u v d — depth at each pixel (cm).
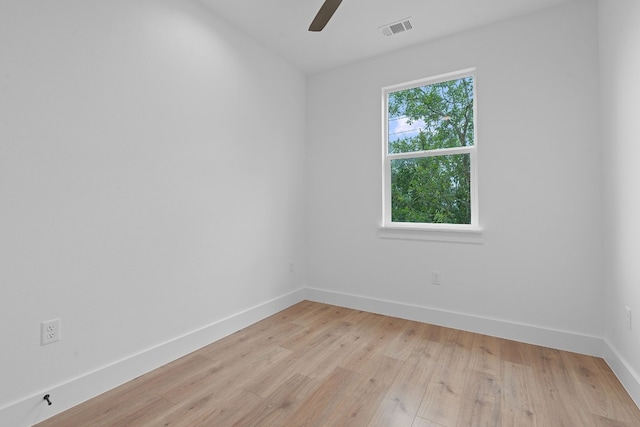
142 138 191
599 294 214
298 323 275
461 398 166
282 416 152
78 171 162
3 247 137
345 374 190
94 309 168
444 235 269
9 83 138
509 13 237
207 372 192
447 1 223
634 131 161
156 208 199
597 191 215
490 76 250
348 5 227
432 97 286
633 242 164
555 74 228
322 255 337
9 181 139
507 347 227
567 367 198
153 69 197
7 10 138
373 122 307
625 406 159
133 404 160
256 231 280
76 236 161
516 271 241
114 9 176
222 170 246
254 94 277
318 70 335
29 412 143
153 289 197
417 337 245
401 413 154
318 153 339
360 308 311
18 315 141
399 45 285
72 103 159
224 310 247
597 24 214
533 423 147
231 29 253
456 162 274
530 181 236
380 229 301
